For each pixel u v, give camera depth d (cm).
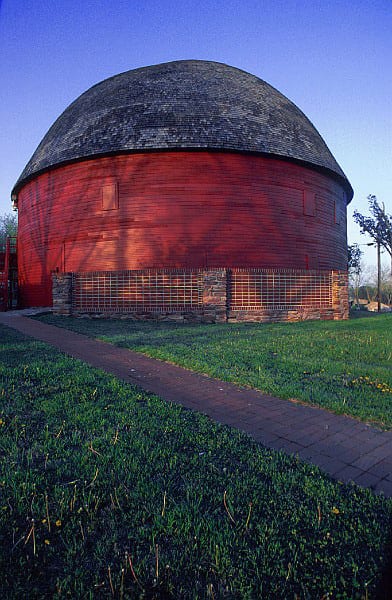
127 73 2336
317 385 615
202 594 208
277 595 208
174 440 398
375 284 7431
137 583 214
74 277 1636
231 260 1809
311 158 1988
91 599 202
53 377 612
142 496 293
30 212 2209
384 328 1324
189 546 241
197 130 1806
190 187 1797
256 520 269
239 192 1834
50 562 229
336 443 413
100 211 1867
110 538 248
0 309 2264
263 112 2022
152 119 1852
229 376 655
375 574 220
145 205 1805
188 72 2164
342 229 2338
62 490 296
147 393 564
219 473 332
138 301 1559
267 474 333
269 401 551
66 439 389
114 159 1847
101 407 488
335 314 1711
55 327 1282
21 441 386
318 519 269
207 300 1500
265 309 1574
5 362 698
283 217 1923
